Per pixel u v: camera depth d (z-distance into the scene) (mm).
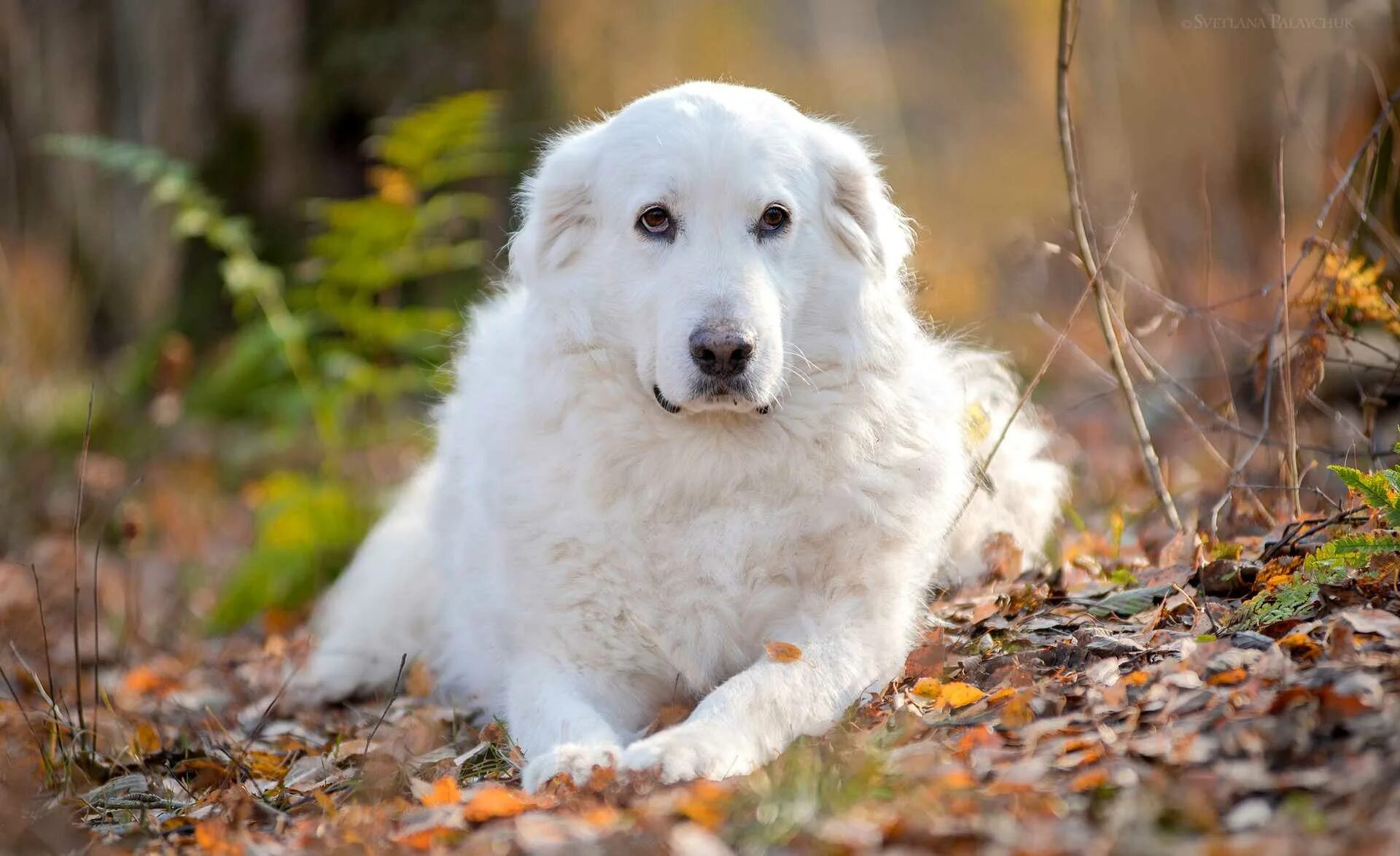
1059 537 7879
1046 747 4477
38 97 17078
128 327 16688
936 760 4453
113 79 16766
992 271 12203
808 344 5824
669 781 4777
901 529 5812
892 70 26469
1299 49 11656
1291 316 8531
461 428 7062
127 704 7617
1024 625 6051
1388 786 3703
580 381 5855
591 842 4074
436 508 7465
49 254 16188
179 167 11297
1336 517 6008
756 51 22578
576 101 15227
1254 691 4480
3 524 11852
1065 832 3807
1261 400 8188
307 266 11773
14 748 6285
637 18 16469
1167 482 8430
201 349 14852
